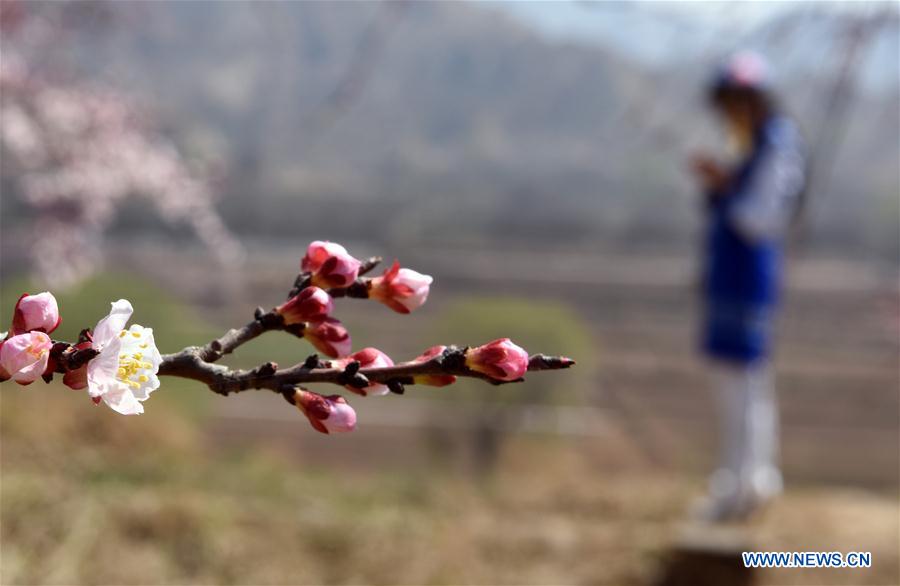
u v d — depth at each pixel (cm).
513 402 1159
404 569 445
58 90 852
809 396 1360
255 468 543
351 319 1667
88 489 458
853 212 1927
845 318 1591
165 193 952
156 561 417
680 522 523
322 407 129
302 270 147
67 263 820
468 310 1188
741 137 477
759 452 488
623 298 1867
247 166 1198
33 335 112
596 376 1359
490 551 468
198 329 900
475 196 2242
